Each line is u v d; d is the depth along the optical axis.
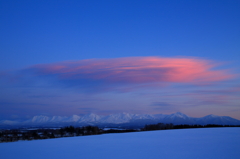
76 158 19.55
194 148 22.88
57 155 21.41
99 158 19.17
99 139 38.16
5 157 21.30
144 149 23.44
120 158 18.86
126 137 40.56
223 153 19.73
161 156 19.16
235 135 36.97
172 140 31.52
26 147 28.58
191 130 54.53
